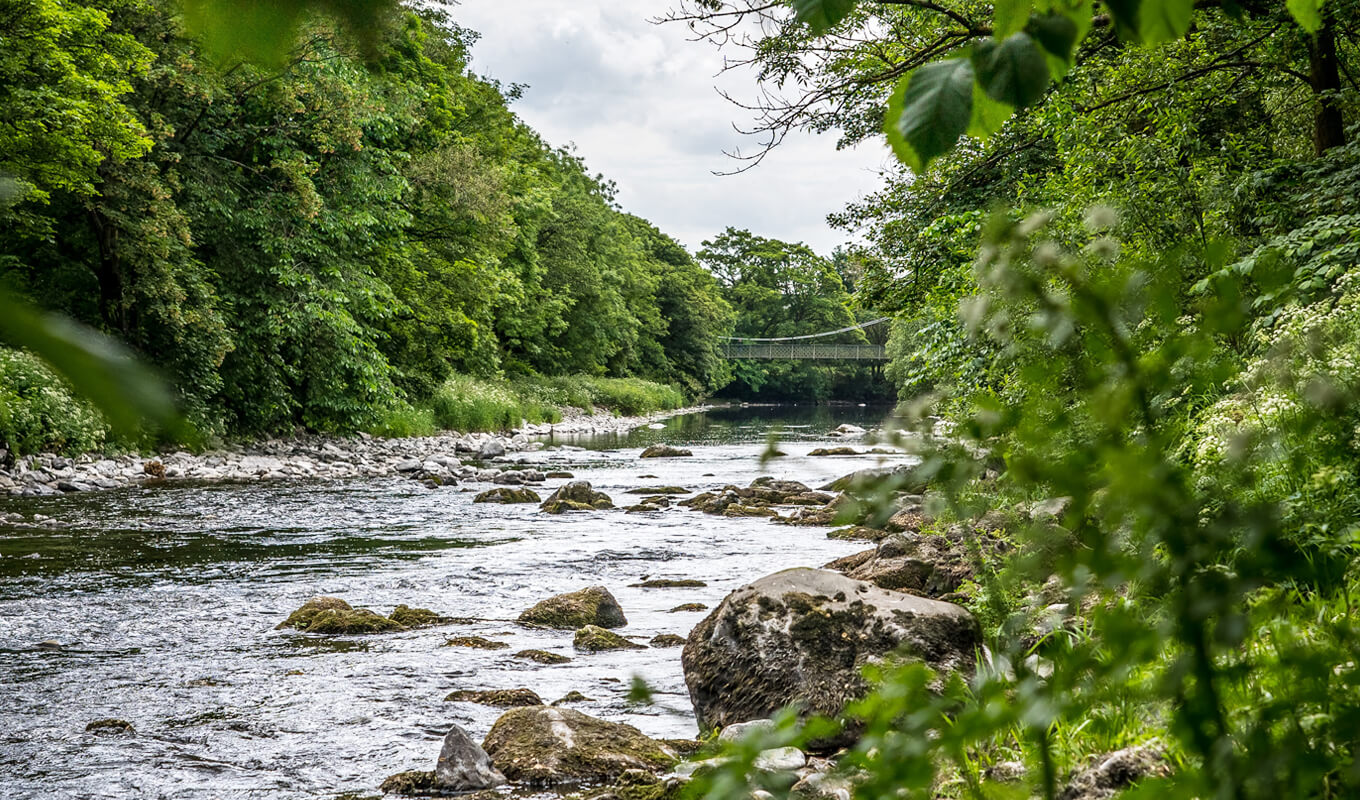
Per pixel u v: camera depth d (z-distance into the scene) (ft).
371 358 88.63
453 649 25.31
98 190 65.57
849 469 71.67
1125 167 35.73
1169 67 42.32
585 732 17.63
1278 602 3.30
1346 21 36.78
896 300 56.80
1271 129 46.50
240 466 70.90
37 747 18.12
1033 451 2.91
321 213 82.74
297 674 22.95
